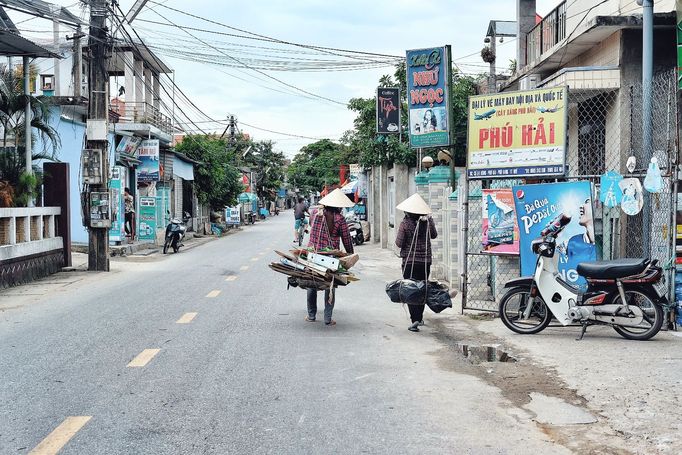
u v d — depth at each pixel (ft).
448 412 18.16
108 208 54.54
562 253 30.76
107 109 55.11
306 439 15.98
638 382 20.74
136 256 71.26
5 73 56.34
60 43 71.15
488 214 33.35
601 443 15.87
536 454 15.19
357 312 34.94
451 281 43.75
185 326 30.25
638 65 38.99
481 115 32.71
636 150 38.14
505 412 18.20
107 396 19.34
